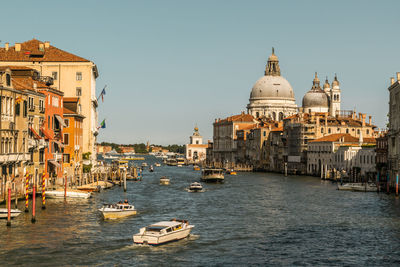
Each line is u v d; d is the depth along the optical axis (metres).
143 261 49.03
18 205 73.44
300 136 191.75
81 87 127.56
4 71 70.31
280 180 153.88
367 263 49.38
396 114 107.50
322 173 159.25
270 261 49.69
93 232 59.38
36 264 47.28
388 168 112.50
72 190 87.75
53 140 92.38
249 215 74.69
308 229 63.94
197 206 84.12
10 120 72.06
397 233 61.72
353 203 89.00
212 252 52.47
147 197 95.88
